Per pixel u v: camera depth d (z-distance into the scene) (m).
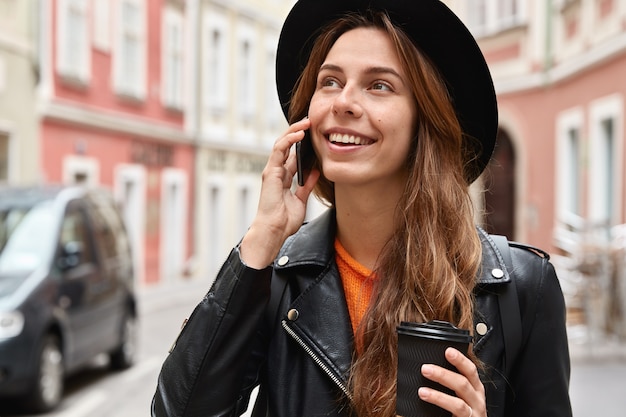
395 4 1.66
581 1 12.80
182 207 22.69
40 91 15.59
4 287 6.70
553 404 1.64
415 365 1.39
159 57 21.14
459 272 1.62
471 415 1.36
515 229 16.28
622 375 7.07
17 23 14.69
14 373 6.41
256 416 1.71
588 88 12.59
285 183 1.72
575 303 8.05
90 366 9.27
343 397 1.60
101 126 18.06
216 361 1.60
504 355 1.61
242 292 1.60
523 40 15.52
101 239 8.41
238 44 26.05
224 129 25.22
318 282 1.69
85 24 17.19
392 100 1.65
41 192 7.93
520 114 15.71
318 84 1.71
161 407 1.62
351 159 1.65
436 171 1.66
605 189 12.12
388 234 1.71
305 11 1.76
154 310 15.35
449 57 1.69
